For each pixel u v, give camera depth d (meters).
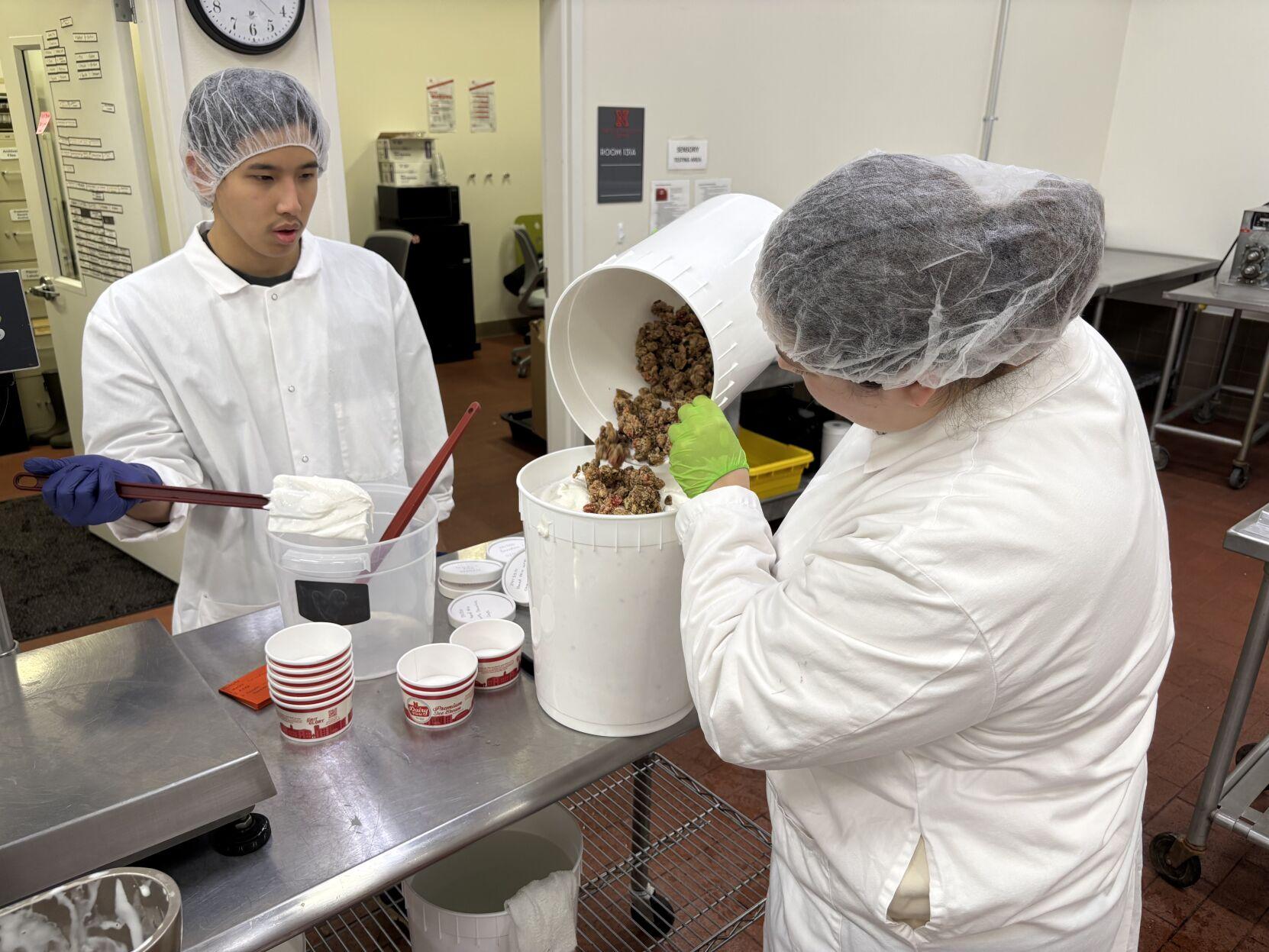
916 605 0.69
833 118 3.45
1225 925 1.79
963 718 0.73
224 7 2.14
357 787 0.96
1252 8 4.13
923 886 0.84
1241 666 1.70
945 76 3.73
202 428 1.47
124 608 2.95
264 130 1.30
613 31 2.81
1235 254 3.76
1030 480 0.71
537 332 4.20
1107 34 4.40
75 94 2.57
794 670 0.75
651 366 1.20
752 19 3.09
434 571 1.26
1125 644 0.76
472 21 6.07
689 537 0.90
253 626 1.28
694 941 1.64
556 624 1.01
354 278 1.62
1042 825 0.82
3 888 0.71
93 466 1.11
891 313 0.70
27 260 4.01
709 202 1.21
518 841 1.41
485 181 6.50
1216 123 4.38
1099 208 0.73
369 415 1.62
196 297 1.45
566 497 1.04
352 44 5.64
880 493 0.81
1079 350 0.80
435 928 1.12
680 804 1.98
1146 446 0.81
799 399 3.13
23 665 0.95
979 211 0.69
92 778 0.79
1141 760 0.89
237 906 0.81
